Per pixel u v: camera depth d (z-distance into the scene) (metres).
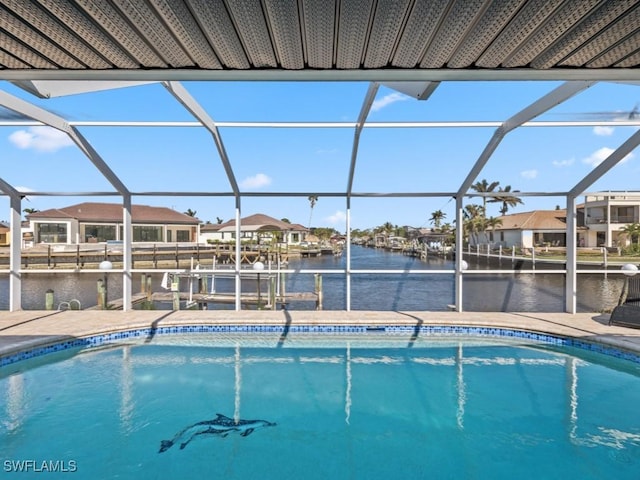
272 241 34.72
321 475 3.43
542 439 4.02
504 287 17.81
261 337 7.31
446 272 8.23
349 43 2.68
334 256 44.22
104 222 32.31
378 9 2.32
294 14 2.37
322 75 3.06
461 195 7.95
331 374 5.73
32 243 30.28
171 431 4.18
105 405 4.74
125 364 6.03
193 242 37.62
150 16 2.43
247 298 12.12
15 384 5.28
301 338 7.29
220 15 2.40
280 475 3.45
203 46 2.75
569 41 2.67
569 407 4.69
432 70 3.03
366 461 3.65
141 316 7.68
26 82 4.46
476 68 3.04
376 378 5.59
